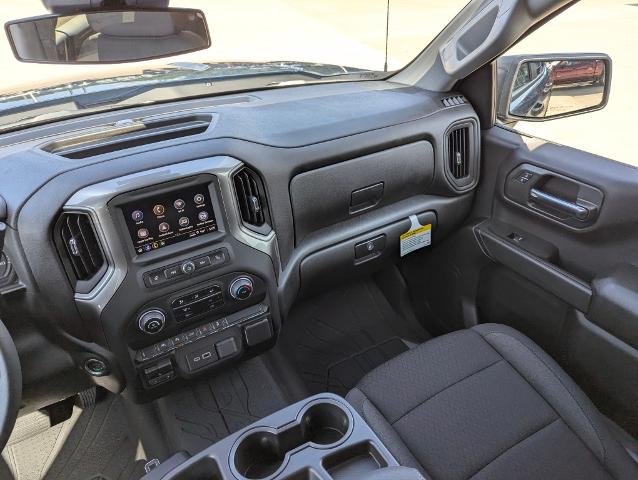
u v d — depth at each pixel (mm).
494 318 1815
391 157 1513
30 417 1572
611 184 1369
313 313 2029
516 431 1176
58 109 1464
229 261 1247
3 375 886
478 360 1343
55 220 1054
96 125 1343
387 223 1627
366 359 1888
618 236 1376
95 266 1126
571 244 1508
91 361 1241
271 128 1369
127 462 1525
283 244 1399
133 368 1243
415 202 1672
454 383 1287
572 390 1230
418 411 1232
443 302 1981
